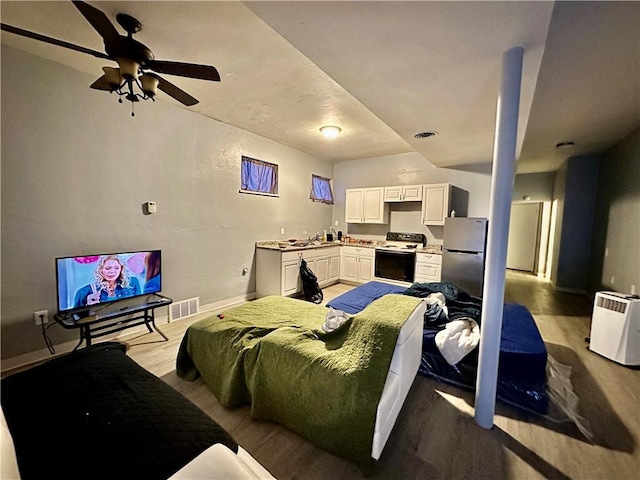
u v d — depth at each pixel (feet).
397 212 19.03
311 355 5.54
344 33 4.99
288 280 14.82
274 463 4.98
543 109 10.30
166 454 3.19
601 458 5.10
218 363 6.85
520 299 15.81
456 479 4.67
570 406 6.48
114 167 9.71
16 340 7.93
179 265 11.89
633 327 8.18
